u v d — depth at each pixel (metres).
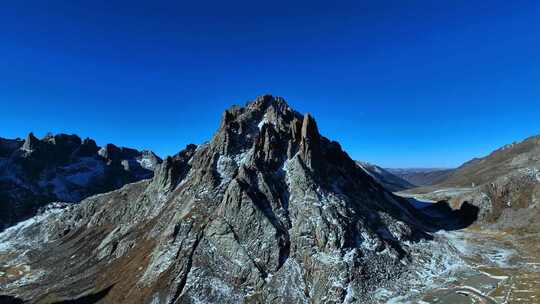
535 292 80.38
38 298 108.19
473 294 82.12
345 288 87.12
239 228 103.06
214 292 91.81
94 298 100.38
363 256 95.06
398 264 95.69
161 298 91.88
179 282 94.19
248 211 104.56
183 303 89.81
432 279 91.50
